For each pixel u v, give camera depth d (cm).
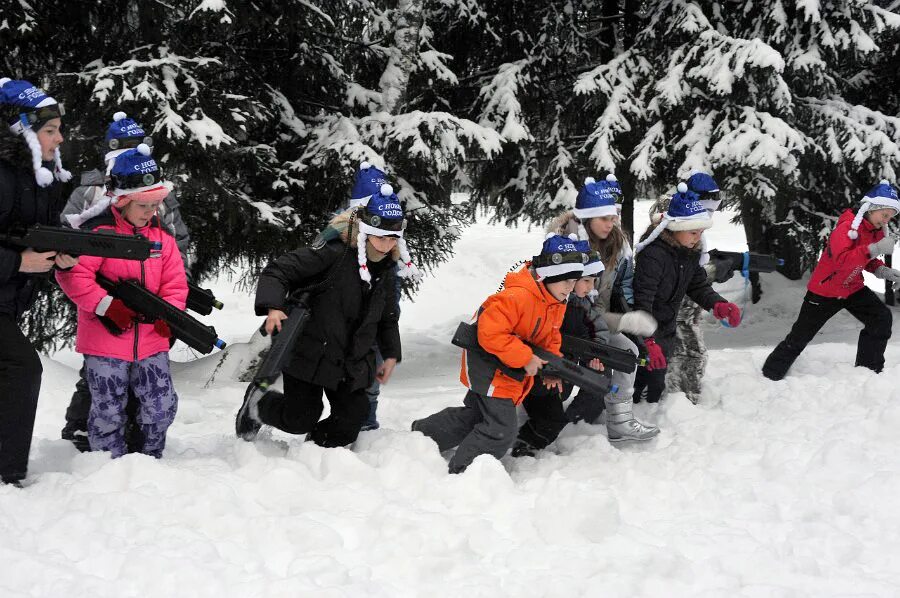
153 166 361
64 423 498
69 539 295
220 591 267
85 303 357
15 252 321
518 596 277
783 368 677
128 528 306
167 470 352
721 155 995
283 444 435
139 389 383
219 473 375
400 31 989
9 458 344
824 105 1123
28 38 796
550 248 403
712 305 538
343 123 901
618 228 484
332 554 301
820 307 658
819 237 1207
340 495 352
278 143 955
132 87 755
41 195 339
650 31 1087
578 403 520
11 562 270
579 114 1175
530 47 1159
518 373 405
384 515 329
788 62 1059
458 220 1081
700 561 312
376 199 382
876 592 288
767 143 969
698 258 524
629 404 483
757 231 1355
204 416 551
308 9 884
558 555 309
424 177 987
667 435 505
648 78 1085
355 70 1055
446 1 1077
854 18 1065
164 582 268
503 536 334
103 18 863
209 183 812
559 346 434
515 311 399
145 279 376
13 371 342
